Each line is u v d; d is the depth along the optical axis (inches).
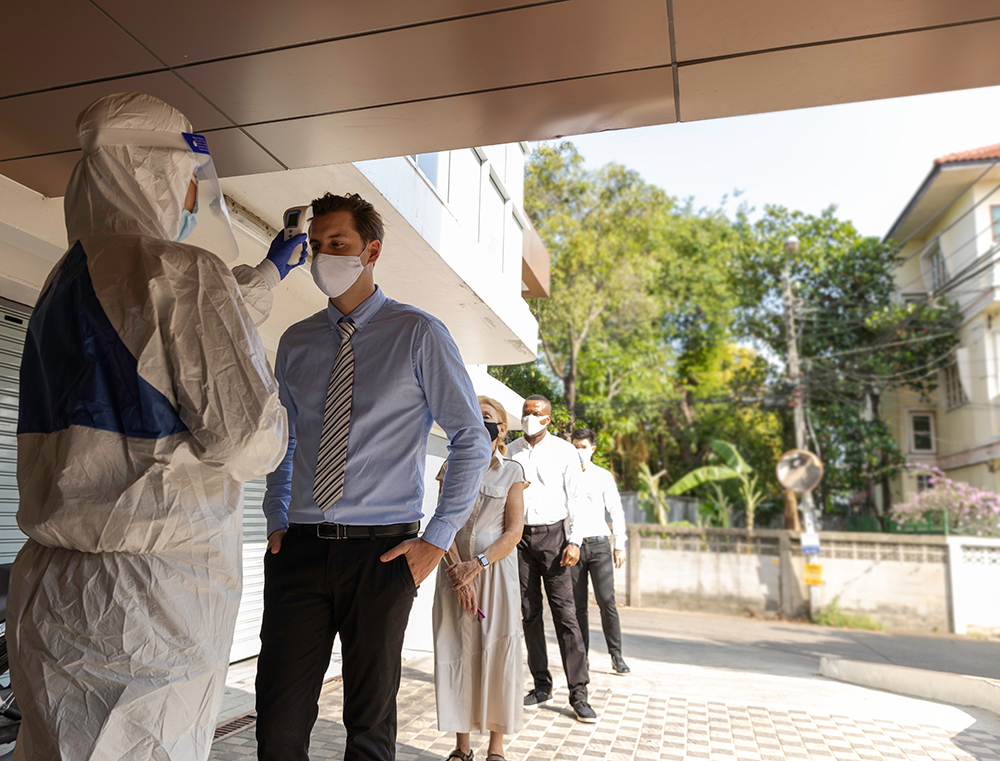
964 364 845.8
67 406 61.7
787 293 784.3
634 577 697.0
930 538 630.5
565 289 869.8
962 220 864.3
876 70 110.3
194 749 62.8
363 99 120.3
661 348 954.7
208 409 61.9
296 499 90.7
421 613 276.5
